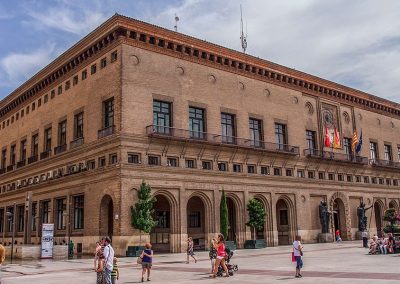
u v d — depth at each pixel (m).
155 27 44.19
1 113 70.12
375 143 69.75
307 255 34.47
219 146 46.97
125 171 39.66
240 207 48.12
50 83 55.22
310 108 60.06
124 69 41.72
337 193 59.72
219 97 49.09
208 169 45.94
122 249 38.19
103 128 43.00
